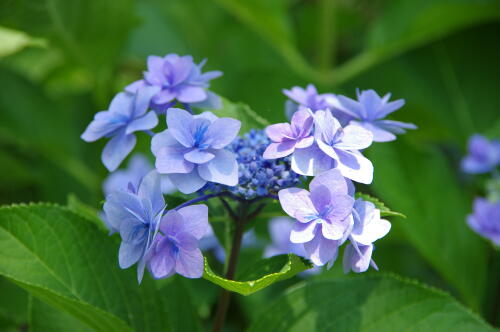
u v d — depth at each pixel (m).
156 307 0.46
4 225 0.43
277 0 0.67
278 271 0.40
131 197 0.38
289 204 0.37
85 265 0.44
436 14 0.66
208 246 0.57
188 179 0.38
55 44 0.68
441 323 0.45
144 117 0.41
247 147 0.42
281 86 0.59
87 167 0.74
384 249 0.62
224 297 0.45
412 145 0.57
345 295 0.46
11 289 0.59
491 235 0.56
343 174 0.38
